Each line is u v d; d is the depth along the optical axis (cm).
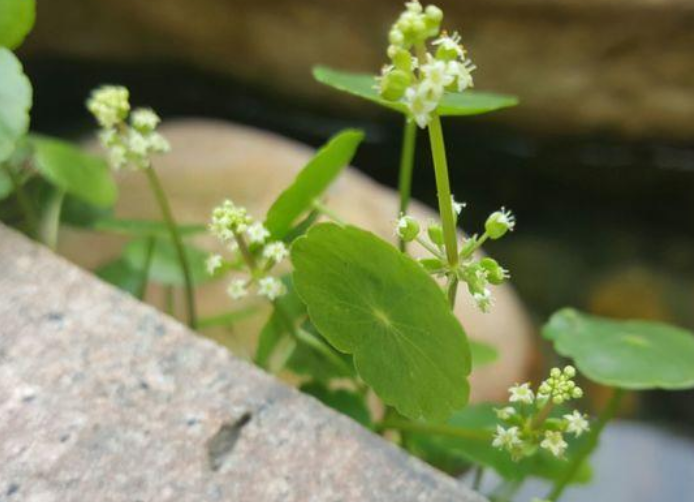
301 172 33
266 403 32
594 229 69
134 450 31
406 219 30
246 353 42
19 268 34
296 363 36
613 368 34
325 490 31
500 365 48
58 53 71
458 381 30
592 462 52
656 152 68
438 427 35
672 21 60
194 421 32
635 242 69
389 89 28
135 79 73
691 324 63
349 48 66
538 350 52
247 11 66
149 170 36
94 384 32
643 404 56
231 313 41
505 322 49
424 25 28
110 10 68
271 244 32
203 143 50
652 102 65
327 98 70
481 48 63
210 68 71
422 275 29
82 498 30
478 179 72
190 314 39
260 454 31
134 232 38
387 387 31
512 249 68
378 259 29
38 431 31
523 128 68
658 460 53
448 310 29
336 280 30
